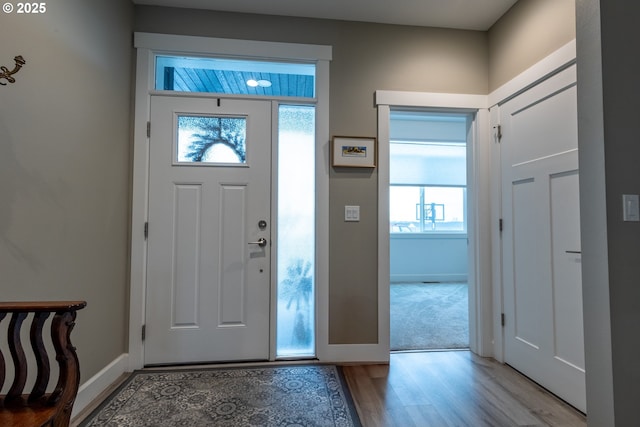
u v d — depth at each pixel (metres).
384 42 2.52
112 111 2.07
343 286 2.42
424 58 2.54
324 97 2.45
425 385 2.06
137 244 2.27
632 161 1.43
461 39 2.59
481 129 2.56
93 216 1.88
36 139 1.46
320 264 2.40
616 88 1.43
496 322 2.46
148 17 2.33
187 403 1.83
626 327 1.39
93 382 1.87
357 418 1.71
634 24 1.46
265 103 2.43
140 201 2.29
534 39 2.10
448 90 2.55
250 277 2.38
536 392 1.99
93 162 1.88
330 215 2.43
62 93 1.62
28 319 1.45
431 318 3.50
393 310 3.83
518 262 2.25
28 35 1.42
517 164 2.26
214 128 2.39
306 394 1.94
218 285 2.36
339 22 2.48
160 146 2.33
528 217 2.16
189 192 2.35
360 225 2.44
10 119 1.33
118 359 2.15
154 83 2.38
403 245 5.71
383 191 2.46
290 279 2.46
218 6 2.34
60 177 1.61
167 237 2.32
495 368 2.31
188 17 2.36
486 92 2.59
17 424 0.95
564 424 1.66
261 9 2.37
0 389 1.06
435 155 5.87
